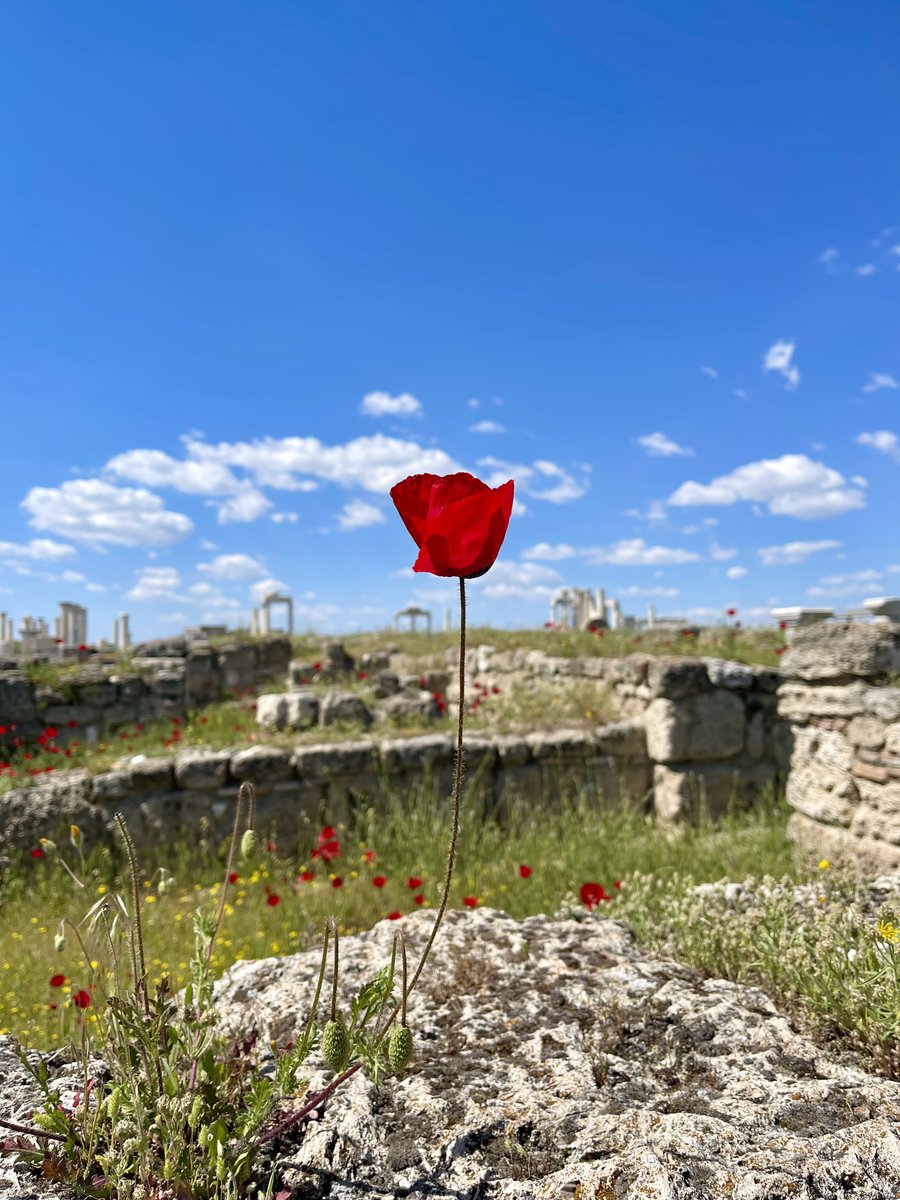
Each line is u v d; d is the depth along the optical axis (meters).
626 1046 2.07
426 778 7.27
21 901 6.08
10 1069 2.02
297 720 8.43
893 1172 1.51
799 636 5.52
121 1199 1.51
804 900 3.15
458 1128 1.71
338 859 6.57
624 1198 1.45
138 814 6.76
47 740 9.30
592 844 6.46
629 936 2.87
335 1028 1.48
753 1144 1.60
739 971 2.62
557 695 9.24
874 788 4.80
